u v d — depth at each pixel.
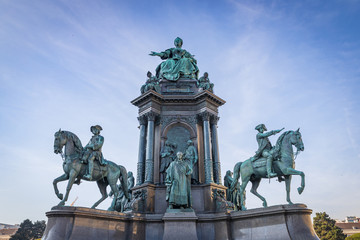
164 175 21.17
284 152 18.59
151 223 18.30
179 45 26.58
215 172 21.30
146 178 20.42
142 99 22.80
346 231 96.12
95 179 18.48
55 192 17.14
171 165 18.59
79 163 17.58
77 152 18.02
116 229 17.06
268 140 19.72
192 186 20.28
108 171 19.09
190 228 16.81
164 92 23.52
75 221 15.45
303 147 18.44
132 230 17.50
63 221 15.32
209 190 19.80
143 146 22.11
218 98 23.02
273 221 16.23
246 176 19.67
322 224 71.19
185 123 22.80
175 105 23.31
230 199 22.03
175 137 22.66
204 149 21.62
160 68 25.80
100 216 16.42
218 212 18.75
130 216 17.81
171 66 24.77
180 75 24.61
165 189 20.17
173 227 16.81
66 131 18.06
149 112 22.27
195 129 22.62
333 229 69.12
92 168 17.94
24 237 76.06
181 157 18.72
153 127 22.09
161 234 18.00
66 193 16.75
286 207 16.12
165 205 19.67
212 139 22.36
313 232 15.77
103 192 19.23
